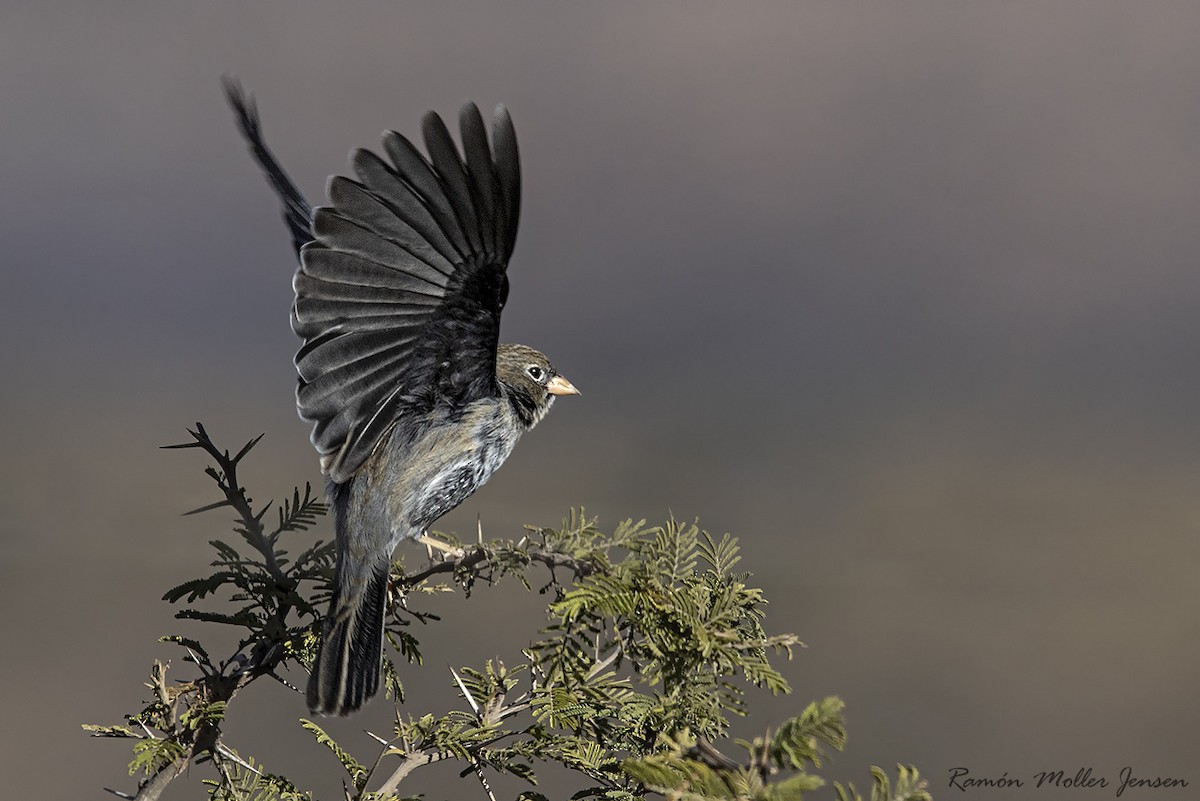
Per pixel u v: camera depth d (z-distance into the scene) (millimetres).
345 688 6375
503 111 6609
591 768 5613
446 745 5629
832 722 4070
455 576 5809
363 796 5547
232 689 5918
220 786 5629
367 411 6891
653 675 5344
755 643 5344
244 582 6273
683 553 5566
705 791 4086
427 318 6922
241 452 6281
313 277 6648
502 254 6770
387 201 6625
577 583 5395
